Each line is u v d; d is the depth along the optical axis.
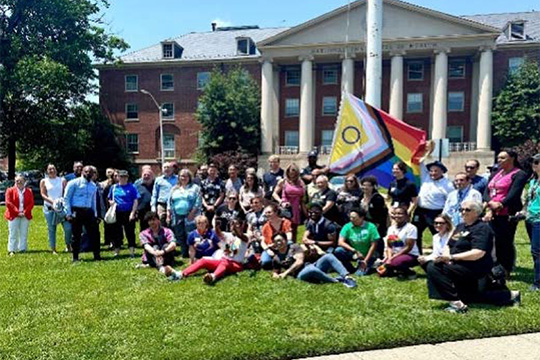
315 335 4.90
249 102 39.91
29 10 32.28
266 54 41.19
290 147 43.59
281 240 7.49
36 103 31.12
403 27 39.06
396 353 4.57
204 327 5.18
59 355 4.48
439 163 7.97
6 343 4.77
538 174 6.32
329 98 43.09
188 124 45.34
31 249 10.45
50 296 6.40
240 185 10.39
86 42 34.84
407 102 42.09
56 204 9.69
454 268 5.59
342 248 7.66
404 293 6.39
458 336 4.89
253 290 6.62
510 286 6.59
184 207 9.02
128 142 46.50
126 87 46.41
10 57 30.55
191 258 8.23
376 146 9.84
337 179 12.27
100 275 7.65
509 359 4.37
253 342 4.73
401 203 7.79
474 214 5.70
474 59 40.75
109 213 9.28
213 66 44.62
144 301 6.13
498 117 38.22
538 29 41.53
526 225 6.54
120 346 4.68
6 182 28.70
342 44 39.56
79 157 37.81
